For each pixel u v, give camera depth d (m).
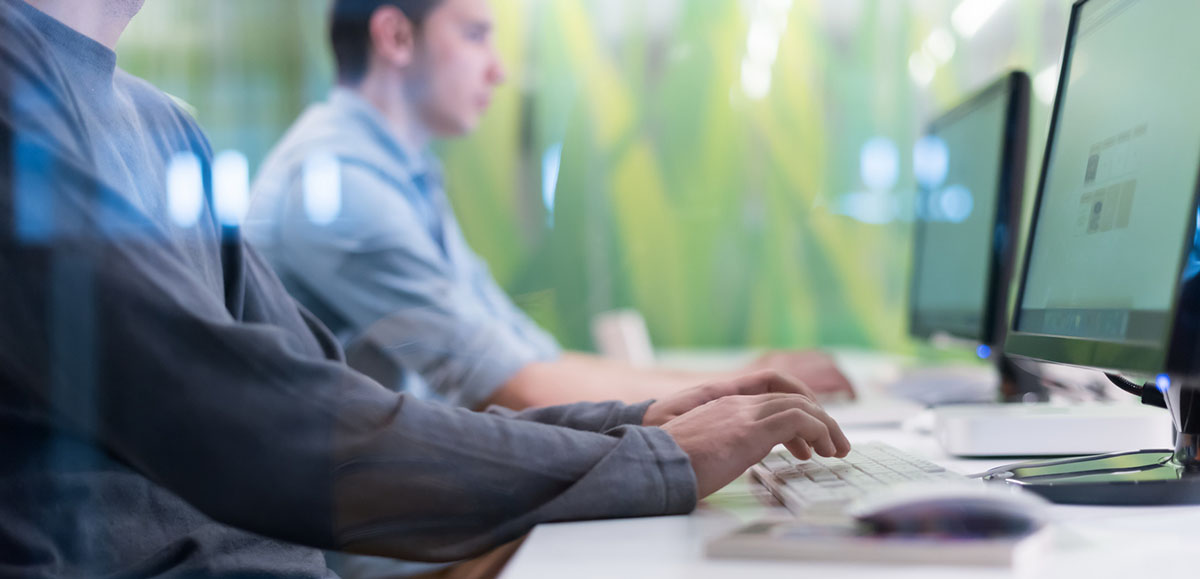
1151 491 0.61
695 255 3.11
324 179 1.53
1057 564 0.45
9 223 0.55
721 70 3.11
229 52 2.71
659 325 3.11
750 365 1.42
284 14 2.69
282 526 0.55
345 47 1.70
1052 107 0.92
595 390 1.36
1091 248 0.77
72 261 0.55
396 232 1.51
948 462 0.87
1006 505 0.46
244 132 2.69
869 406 1.23
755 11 3.09
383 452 0.56
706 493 0.61
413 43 1.74
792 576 0.43
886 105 3.04
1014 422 0.89
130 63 2.66
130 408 0.54
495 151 3.04
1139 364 0.64
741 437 0.63
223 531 0.71
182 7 2.68
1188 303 0.59
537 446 0.60
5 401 0.61
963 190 1.46
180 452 0.54
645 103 3.12
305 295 1.50
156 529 0.68
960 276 1.45
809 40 3.09
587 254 3.09
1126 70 0.77
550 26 3.06
